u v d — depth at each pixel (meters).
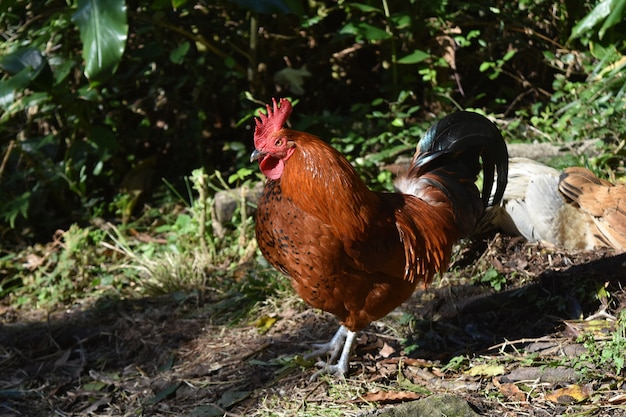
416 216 3.77
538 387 3.56
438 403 3.38
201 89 6.61
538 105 6.27
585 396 3.42
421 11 6.73
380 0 6.73
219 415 3.70
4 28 6.82
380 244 3.52
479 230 4.85
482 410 3.41
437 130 4.12
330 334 4.32
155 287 5.22
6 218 5.98
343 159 3.50
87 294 5.43
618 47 6.47
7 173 6.64
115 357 4.54
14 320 5.21
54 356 4.64
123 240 5.89
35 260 5.93
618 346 3.61
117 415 3.91
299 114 6.57
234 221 5.71
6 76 6.48
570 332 3.93
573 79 6.76
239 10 6.85
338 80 7.34
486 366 3.73
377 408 3.53
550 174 4.75
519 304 4.28
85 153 6.29
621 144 5.32
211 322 4.70
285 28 7.06
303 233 3.42
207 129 7.04
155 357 4.45
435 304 4.39
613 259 4.27
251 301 4.79
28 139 6.32
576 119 5.65
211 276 5.27
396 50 6.66
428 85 6.95
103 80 5.34
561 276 4.27
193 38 6.42
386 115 6.19
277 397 3.76
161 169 6.92
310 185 3.39
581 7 6.64
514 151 5.52
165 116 6.97
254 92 6.75
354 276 3.53
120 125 6.84
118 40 5.18
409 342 4.13
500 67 6.80
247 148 6.94
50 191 6.52
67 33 6.32
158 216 6.37
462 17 6.77
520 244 4.79
